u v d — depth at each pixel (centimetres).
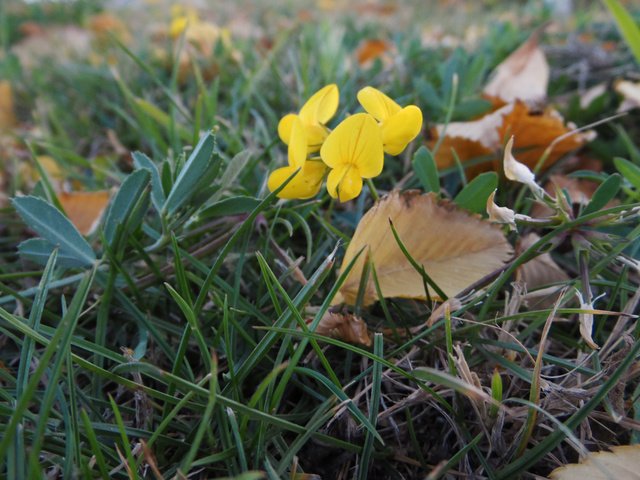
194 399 7
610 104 16
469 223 8
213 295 8
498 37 22
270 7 51
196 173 8
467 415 7
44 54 32
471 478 6
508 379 7
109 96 21
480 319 8
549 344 8
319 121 8
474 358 8
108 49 29
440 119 14
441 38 27
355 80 17
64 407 6
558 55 19
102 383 8
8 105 21
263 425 6
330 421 6
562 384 7
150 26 39
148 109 13
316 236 10
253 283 9
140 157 8
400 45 21
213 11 48
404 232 8
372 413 6
